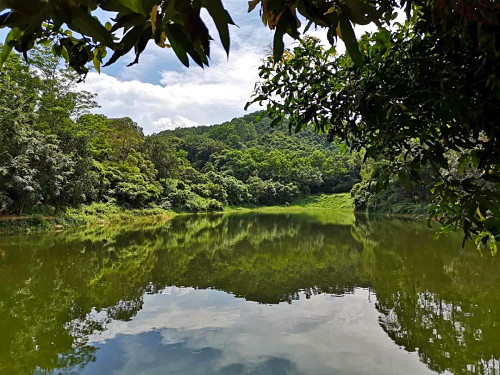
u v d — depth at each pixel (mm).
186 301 6086
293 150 59125
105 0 497
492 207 964
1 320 5148
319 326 4859
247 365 3805
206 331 4762
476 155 1064
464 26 872
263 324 4984
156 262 9461
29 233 14266
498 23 789
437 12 857
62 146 19000
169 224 22000
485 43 869
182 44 472
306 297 6223
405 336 4391
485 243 1240
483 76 973
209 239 14453
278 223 22484
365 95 1300
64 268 8570
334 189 49438
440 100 1053
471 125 1021
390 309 5391
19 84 16234
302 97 1745
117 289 6824
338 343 4305
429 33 1178
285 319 5164
